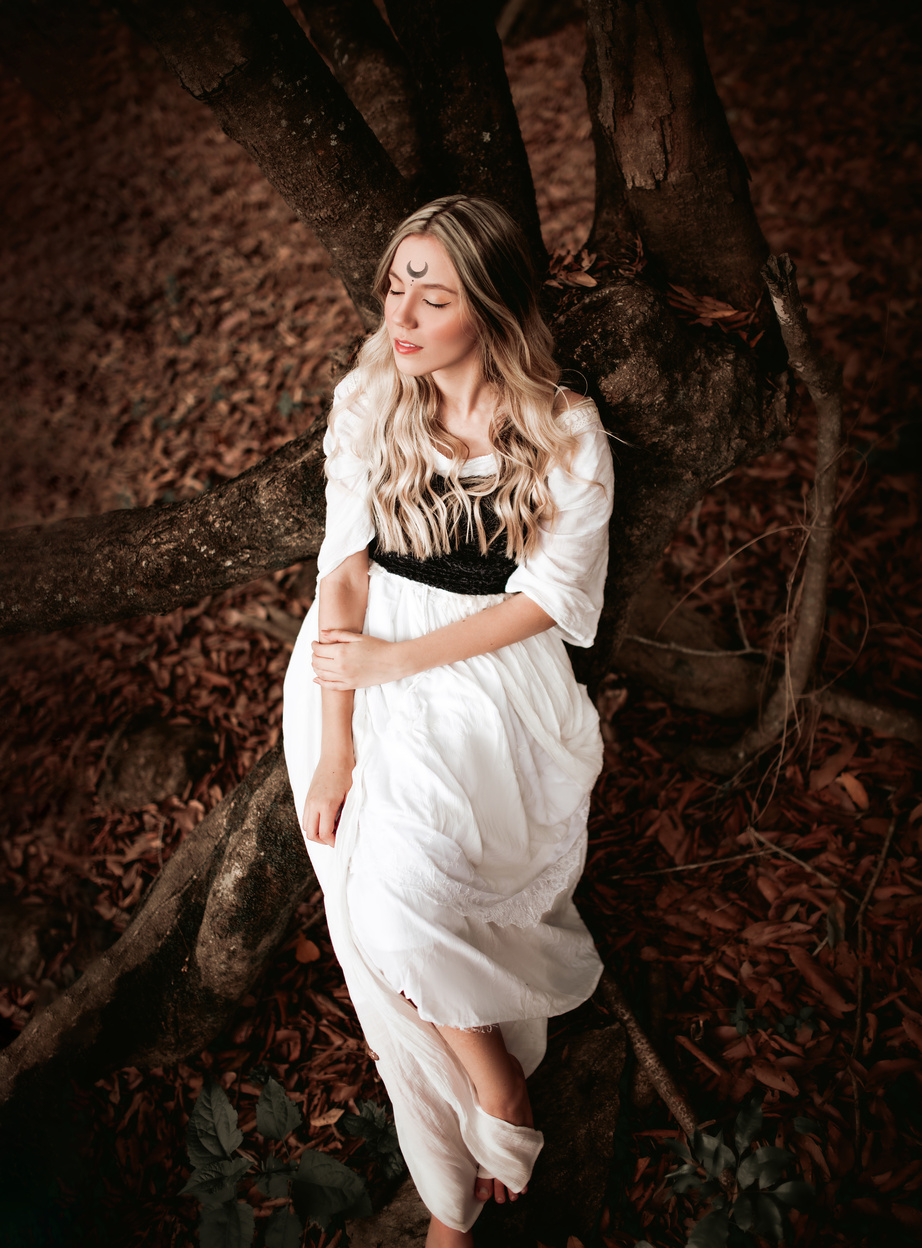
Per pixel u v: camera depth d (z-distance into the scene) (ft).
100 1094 7.34
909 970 7.19
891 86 16.61
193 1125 6.70
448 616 5.94
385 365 5.76
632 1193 6.51
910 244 13.83
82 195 19.97
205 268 17.81
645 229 6.65
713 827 8.71
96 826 9.33
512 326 5.27
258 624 11.09
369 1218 6.38
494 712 5.79
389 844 5.38
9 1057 7.06
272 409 14.67
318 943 8.20
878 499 11.05
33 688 10.55
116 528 7.02
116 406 15.47
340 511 5.97
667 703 9.87
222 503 6.68
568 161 18.01
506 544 5.82
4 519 13.70
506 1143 5.67
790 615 8.58
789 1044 7.00
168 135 21.15
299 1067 7.41
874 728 8.85
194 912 7.06
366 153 6.07
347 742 5.94
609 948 7.88
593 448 5.58
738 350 6.41
